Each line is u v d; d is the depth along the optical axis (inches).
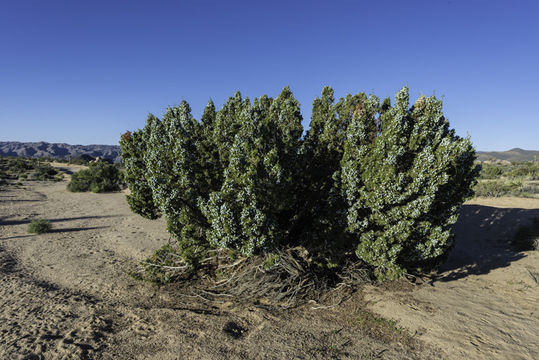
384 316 238.2
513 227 521.3
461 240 473.7
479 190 917.2
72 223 638.5
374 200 241.3
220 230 236.8
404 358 184.2
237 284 303.0
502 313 236.4
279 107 315.0
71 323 229.8
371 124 274.4
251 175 229.3
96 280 330.3
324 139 298.5
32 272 348.5
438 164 232.4
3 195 1018.7
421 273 322.0
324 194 296.7
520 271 317.4
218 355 186.5
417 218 258.7
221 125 279.4
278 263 264.2
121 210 815.7
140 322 232.8
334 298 276.5
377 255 246.8
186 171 256.1
